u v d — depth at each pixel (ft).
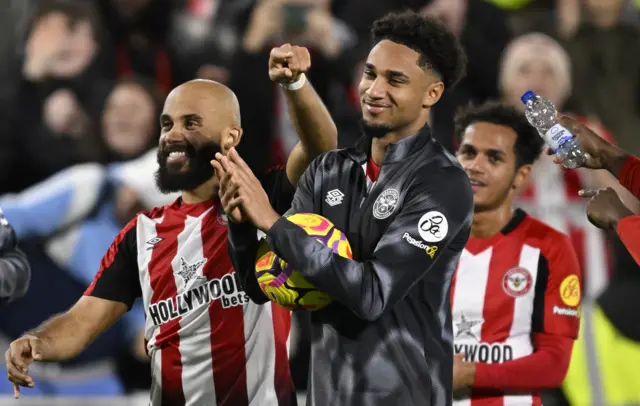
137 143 75.87
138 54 81.61
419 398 37.24
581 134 42.88
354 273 35.50
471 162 50.34
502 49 84.33
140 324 69.97
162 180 43.06
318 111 41.32
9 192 76.74
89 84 78.02
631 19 90.12
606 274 71.92
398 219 37.06
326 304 37.58
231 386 42.83
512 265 50.34
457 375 47.65
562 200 71.26
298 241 35.81
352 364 37.24
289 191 43.45
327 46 76.89
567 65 85.30
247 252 38.01
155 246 43.83
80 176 70.18
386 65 37.68
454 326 50.08
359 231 37.81
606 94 85.92
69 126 76.59
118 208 70.79
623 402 70.69
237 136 43.21
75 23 79.25
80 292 69.92
